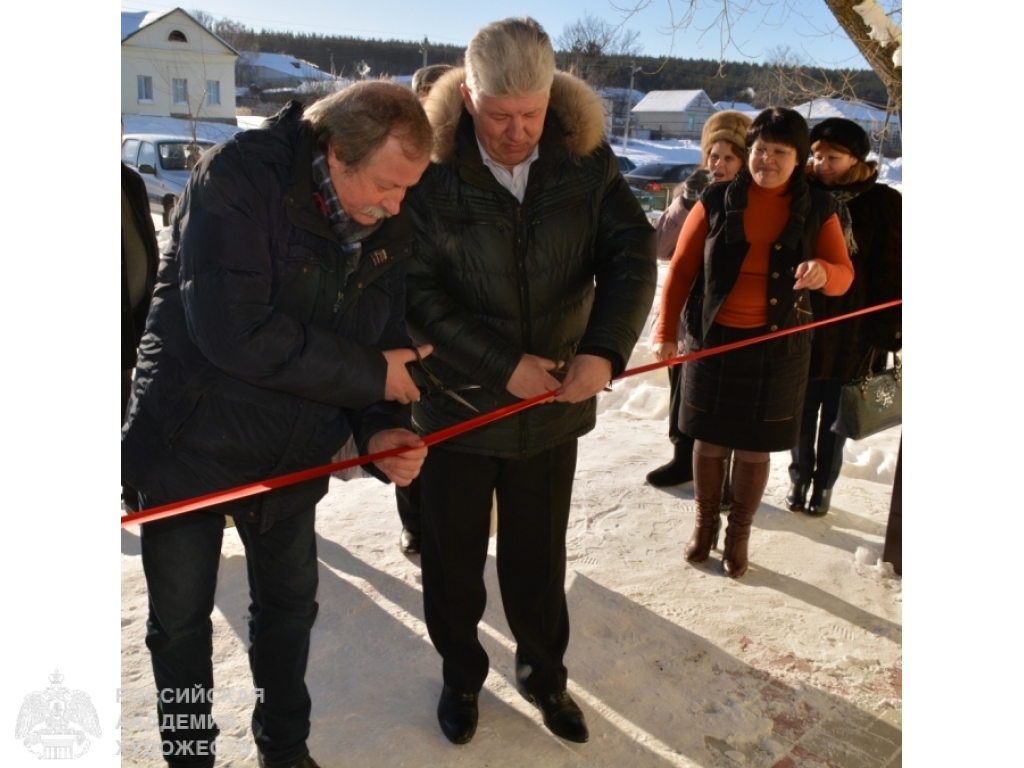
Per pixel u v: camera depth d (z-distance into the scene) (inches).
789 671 105.0
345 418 75.8
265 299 62.9
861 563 132.0
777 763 89.8
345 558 127.2
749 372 116.0
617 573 126.4
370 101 61.3
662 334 124.8
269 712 78.5
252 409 67.6
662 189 588.4
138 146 509.4
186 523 69.5
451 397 84.7
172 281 67.7
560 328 86.4
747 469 121.5
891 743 93.4
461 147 78.7
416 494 123.4
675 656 107.0
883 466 172.4
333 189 65.1
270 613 77.4
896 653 109.3
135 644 102.8
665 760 89.7
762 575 127.6
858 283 137.9
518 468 86.4
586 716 95.7
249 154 63.2
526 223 80.9
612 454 173.5
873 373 142.9
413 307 81.2
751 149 112.3
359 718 94.1
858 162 138.8
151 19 1159.6
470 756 89.2
